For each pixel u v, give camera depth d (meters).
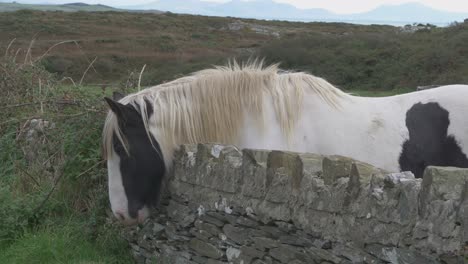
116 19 50.66
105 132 4.62
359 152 4.45
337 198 3.16
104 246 5.25
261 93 4.56
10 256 5.09
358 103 4.71
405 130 4.54
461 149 4.43
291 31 53.28
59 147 6.57
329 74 27.92
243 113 4.53
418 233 2.64
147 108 4.61
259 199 3.72
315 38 32.16
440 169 2.57
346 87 27.89
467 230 2.42
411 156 4.48
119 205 4.61
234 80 4.61
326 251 3.23
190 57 26.59
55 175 6.23
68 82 10.03
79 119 6.26
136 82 6.98
